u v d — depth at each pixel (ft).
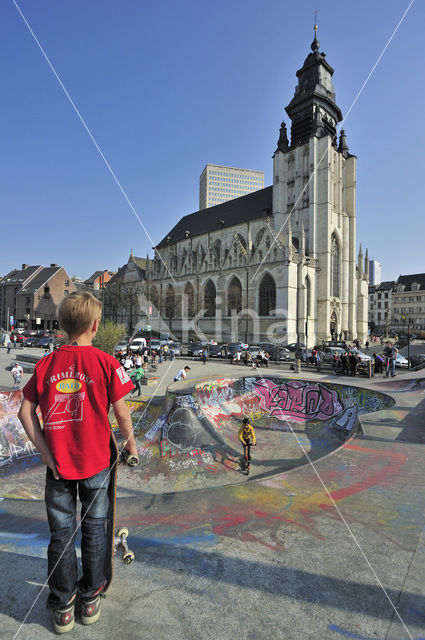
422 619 7.32
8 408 31.04
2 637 6.65
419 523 11.44
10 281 294.46
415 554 9.66
